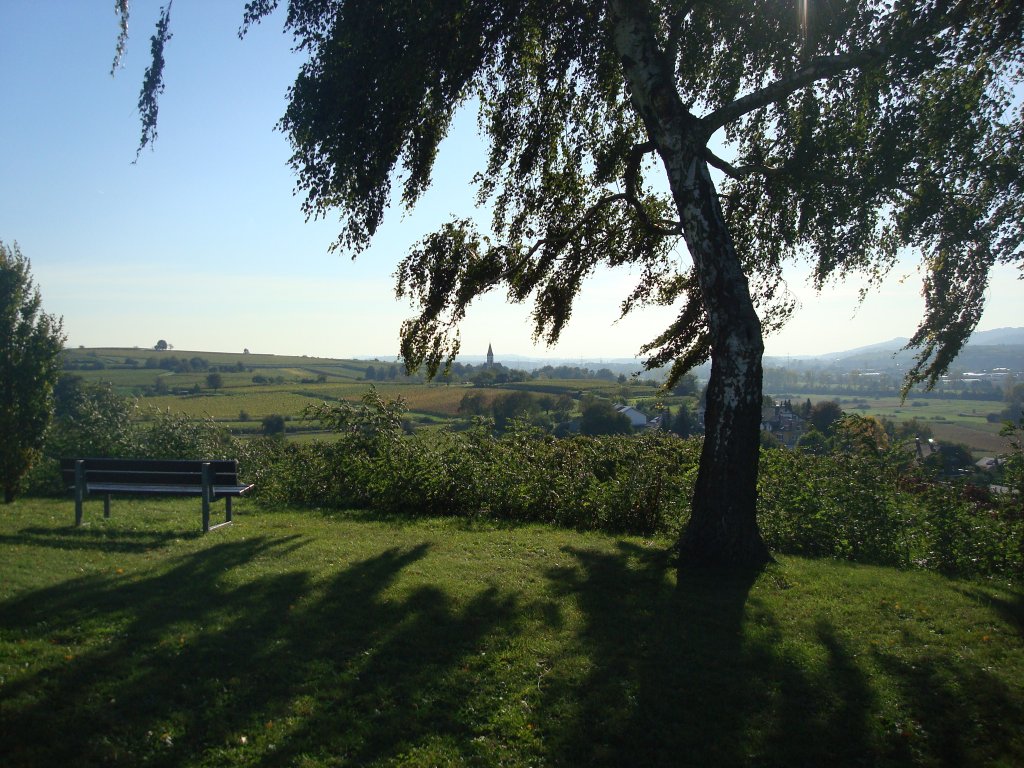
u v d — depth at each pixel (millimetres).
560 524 9945
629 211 10500
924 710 4180
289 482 12289
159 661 4598
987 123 8531
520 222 10641
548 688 4367
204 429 15109
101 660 4582
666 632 5289
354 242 9273
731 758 3682
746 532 7207
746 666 4715
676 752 3729
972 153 8562
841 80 8609
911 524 8789
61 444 13742
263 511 10883
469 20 8164
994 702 4262
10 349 10828
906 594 6465
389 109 8258
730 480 7180
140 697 4137
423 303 10125
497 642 5031
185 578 6480
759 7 8492
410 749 3701
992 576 7859
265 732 3820
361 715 4016
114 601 5738
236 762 3553
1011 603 6398
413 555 7598
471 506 10797
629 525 9695
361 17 7828
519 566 7176
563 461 11273
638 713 4078
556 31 9102
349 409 13109
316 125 8148
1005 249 8625
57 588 6039
